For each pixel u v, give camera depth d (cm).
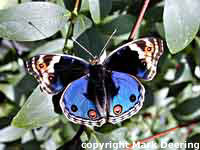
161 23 16
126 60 16
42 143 18
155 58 15
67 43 15
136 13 16
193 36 13
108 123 16
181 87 19
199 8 13
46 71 15
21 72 17
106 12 15
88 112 16
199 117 19
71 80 15
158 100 19
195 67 19
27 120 14
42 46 16
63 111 15
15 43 17
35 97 14
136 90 16
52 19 14
